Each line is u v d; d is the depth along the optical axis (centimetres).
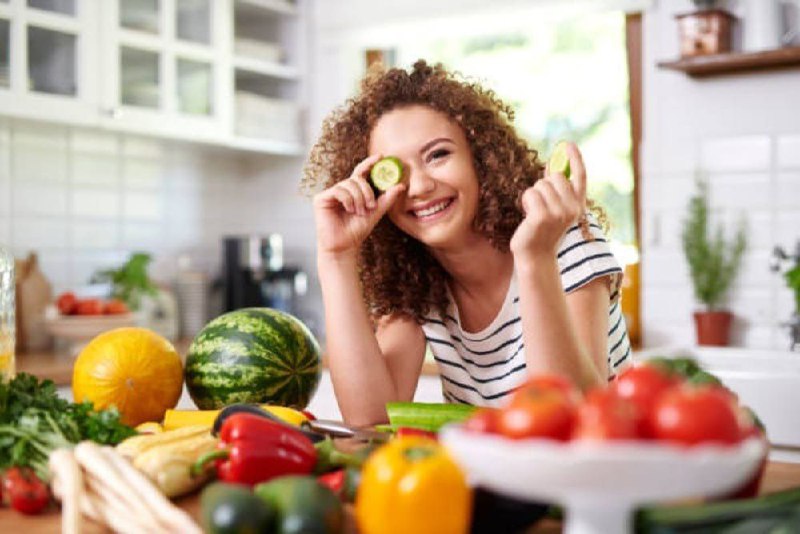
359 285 150
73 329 296
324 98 386
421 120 143
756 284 303
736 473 62
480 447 63
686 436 64
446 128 142
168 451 104
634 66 329
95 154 349
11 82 278
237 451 100
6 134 321
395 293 160
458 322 158
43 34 287
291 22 387
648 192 321
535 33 368
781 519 76
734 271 306
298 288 375
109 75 305
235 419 104
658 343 321
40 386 126
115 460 96
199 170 388
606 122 350
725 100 306
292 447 102
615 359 151
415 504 75
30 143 328
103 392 143
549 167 122
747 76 301
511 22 346
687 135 313
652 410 67
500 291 151
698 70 302
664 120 317
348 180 145
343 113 160
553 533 89
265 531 80
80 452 97
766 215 301
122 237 359
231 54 349
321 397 304
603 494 62
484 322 155
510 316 150
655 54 318
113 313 305
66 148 339
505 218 146
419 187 141
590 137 354
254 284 362
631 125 330
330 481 100
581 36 357
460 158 142
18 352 306
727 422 64
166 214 376
